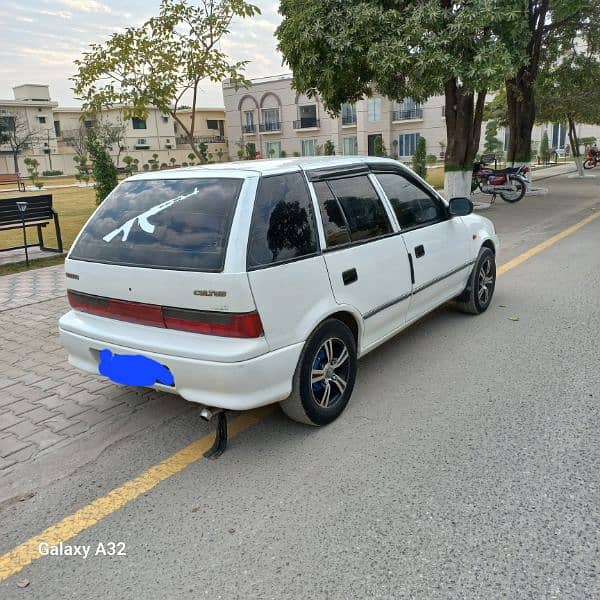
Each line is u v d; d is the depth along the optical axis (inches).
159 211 130.3
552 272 284.4
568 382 156.4
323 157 156.8
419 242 171.8
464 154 511.8
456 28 383.9
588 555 92.0
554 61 737.0
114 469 126.3
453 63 386.3
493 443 127.3
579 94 825.5
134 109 381.1
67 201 917.8
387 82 449.4
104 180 491.5
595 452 121.6
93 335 133.8
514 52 406.9
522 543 95.5
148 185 140.9
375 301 150.6
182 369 118.7
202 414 121.3
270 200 124.0
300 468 122.1
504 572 89.5
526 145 689.6
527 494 108.4
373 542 97.8
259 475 120.5
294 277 122.8
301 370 128.3
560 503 105.3
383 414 144.1
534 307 226.5
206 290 113.3
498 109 983.6
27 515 111.6
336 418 142.5
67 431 144.1
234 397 116.0
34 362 191.6
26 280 309.3
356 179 153.5
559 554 92.6
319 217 134.9
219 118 2635.3
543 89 784.9
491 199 611.8
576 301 231.5
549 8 638.5
